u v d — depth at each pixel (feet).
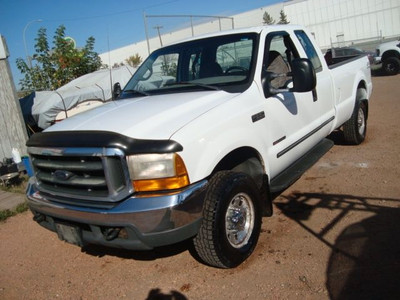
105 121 10.62
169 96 12.60
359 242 11.55
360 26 127.34
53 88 43.21
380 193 14.83
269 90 12.80
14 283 12.35
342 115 18.66
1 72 26.99
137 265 12.28
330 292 9.54
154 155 9.21
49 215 10.85
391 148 20.27
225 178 10.48
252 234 11.53
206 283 10.71
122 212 9.25
